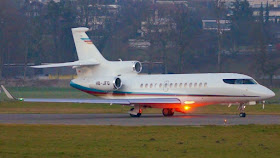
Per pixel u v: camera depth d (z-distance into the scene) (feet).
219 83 589.73
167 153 337.72
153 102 594.24
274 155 330.13
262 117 577.02
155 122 514.68
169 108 614.75
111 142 378.12
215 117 581.53
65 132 427.33
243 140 385.09
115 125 479.82
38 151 343.87
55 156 327.88
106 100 586.86
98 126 465.88
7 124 491.72
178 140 385.70
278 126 452.76
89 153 337.31
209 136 403.13
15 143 374.22
